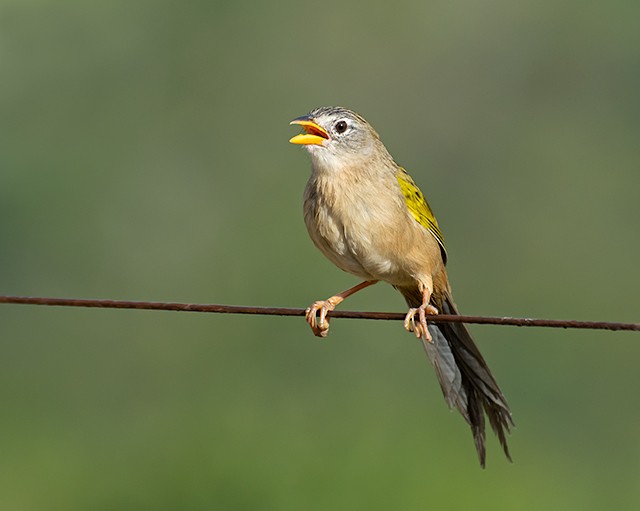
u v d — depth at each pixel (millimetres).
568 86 19234
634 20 19094
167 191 16906
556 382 14242
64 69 16750
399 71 19203
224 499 12320
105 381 14836
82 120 16703
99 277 16047
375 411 13461
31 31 16688
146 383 14758
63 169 16328
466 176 18828
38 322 15344
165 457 12977
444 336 8602
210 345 14922
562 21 19406
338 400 13820
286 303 15109
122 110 17031
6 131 16234
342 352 14453
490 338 14531
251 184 17406
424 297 8312
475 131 19109
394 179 8469
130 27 17250
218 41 17750
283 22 18422
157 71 17344
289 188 17109
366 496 12141
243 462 12609
